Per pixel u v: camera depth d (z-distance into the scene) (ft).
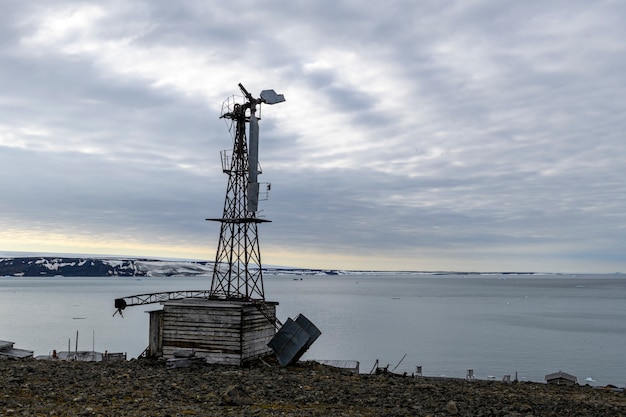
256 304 114.32
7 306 577.43
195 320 111.86
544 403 74.54
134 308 547.49
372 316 504.84
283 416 58.59
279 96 126.41
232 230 127.54
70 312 501.56
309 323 116.06
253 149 123.13
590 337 360.89
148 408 60.49
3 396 64.18
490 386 97.35
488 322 463.83
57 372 86.43
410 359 262.26
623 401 82.02
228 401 64.90
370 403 69.56
